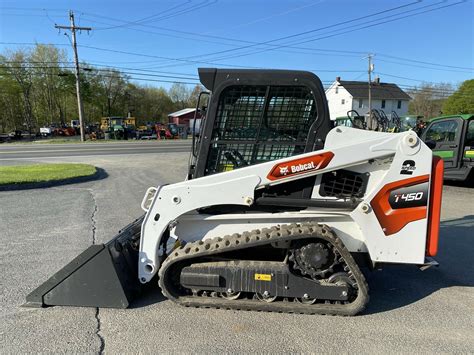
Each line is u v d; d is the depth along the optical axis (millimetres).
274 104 3238
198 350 2719
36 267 4297
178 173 12656
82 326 3031
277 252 3412
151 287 3746
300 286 3117
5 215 6758
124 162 16328
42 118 58969
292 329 3000
